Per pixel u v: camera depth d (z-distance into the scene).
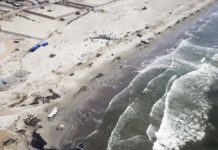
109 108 71.00
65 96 74.94
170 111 69.25
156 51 100.00
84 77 83.50
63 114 68.62
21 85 78.81
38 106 70.69
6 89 76.94
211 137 62.25
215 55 95.56
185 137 62.16
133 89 78.25
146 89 77.50
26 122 65.31
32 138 61.09
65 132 63.34
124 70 87.94
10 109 69.31
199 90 76.88
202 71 85.88
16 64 89.75
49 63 90.69
